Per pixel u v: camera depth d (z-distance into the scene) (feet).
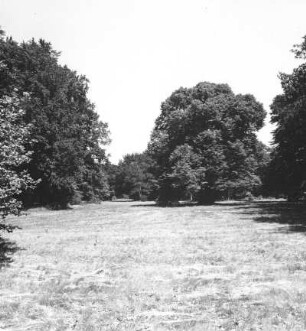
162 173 216.33
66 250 62.18
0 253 60.03
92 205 248.11
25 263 52.34
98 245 66.69
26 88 166.61
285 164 166.71
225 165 191.21
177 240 70.85
